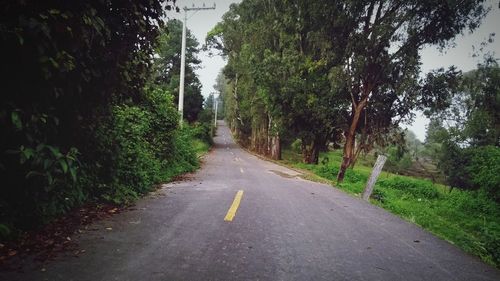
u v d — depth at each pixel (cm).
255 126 5756
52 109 470
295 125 3347
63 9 418
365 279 400
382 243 567
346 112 2825
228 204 796
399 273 430
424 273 438
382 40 2180
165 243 475
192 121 6128
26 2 377
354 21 2288
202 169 2000
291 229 608
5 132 417
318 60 2859
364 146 2789
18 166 443
